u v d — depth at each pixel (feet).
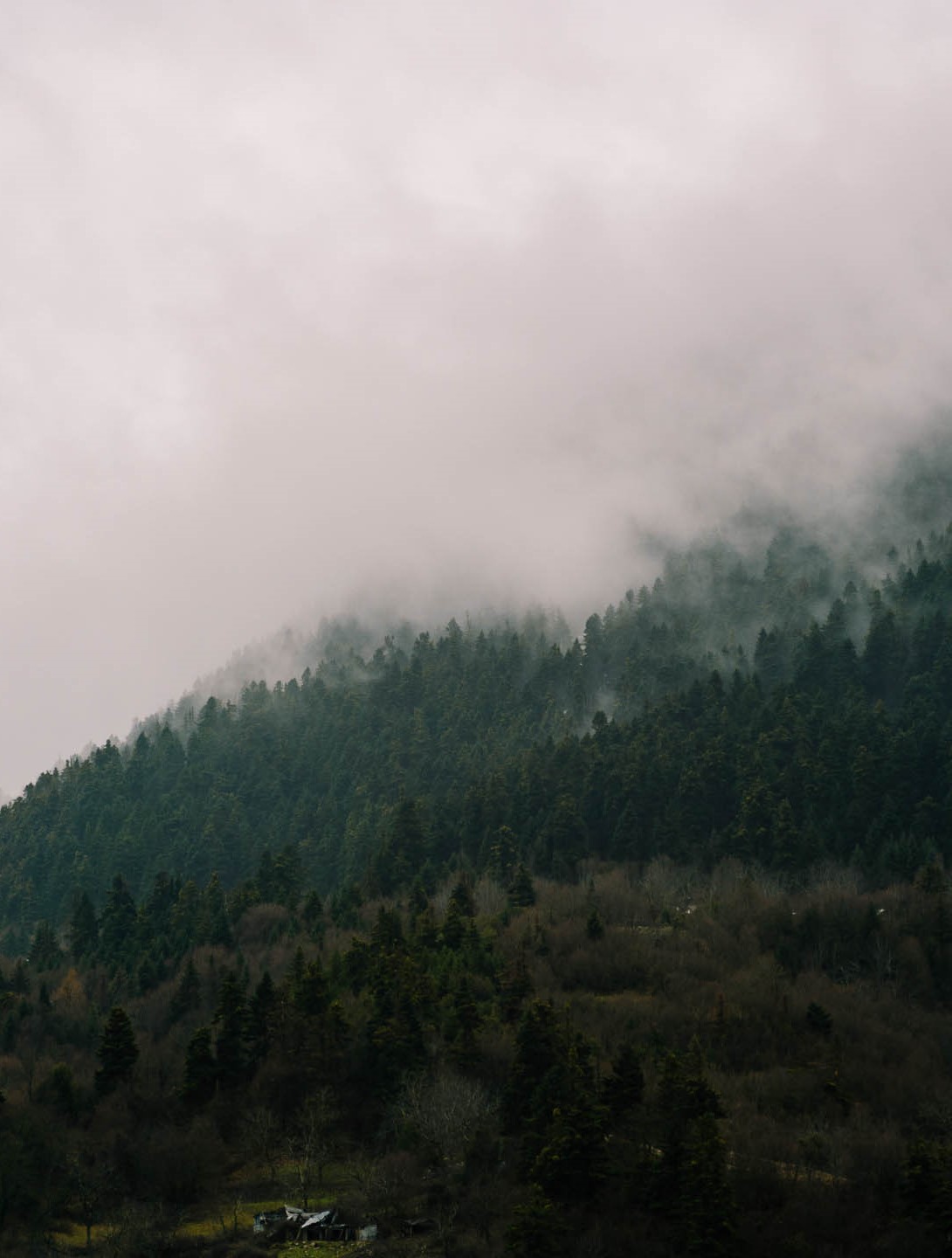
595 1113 363.35
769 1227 327.47
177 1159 391.04
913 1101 407.03
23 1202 370.73
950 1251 319.27
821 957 522.47
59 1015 530.68
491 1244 335.06
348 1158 402.72
